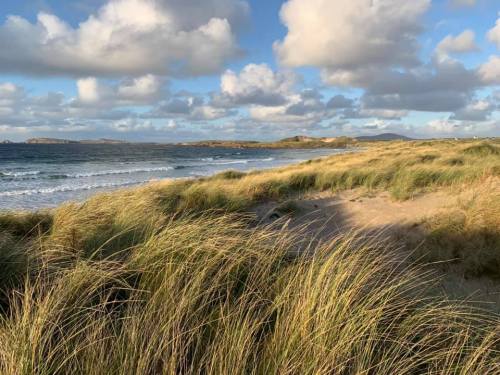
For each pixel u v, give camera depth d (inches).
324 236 253.8
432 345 99.3
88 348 79.7
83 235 171.8
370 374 86.6
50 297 99.1
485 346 101.3
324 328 88.0
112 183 1079.0
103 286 112.8
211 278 117.6
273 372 80.0
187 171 1581.0
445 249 198.4
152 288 113.3
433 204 327.6
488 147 810.2
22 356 73.2
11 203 690.8
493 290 161.8
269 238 157.9
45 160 2361.0
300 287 107.6
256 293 107.9
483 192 278.8
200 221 165.8
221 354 79.8
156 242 134.6
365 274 120.2
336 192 450.6
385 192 421.1
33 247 143.2
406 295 132.5
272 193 442.3
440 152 843.4
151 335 85.4
